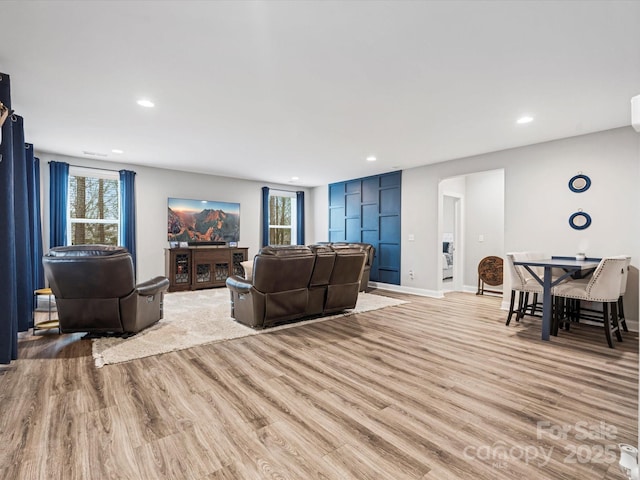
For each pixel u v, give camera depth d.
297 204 8.58
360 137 4.32
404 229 6.39
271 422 1.81
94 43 2.22
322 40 2.19
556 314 3.48
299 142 4.60
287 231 8.55
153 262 6.31
